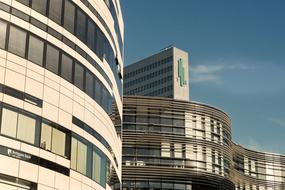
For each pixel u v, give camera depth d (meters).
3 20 34.12
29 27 36.00
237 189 100.50
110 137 47.75
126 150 83.50
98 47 45.31
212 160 87.94
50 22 38.19
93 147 42.12
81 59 41.56
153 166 83.44
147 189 82.31
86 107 41.56
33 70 35.62
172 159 84.69
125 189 81.62
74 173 38.56
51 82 37.22
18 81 34.22
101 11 46.88
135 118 85.44
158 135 85.25
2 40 33.75
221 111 92.69
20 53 34.84
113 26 51.22
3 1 34.50
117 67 53.62
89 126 41.78
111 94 48.94
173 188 83.38
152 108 86.50
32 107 34.97
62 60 38.88
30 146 34.19
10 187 32.19
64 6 40.09
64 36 39.56
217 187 87.50
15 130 33.28
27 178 33.53
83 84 41.47
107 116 46.81
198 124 88.31
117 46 53.78
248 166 105.62
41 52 36.72
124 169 82.50
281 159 111.00
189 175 84.69
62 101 38.19
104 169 44.72
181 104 88.12
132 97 86.44
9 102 33.19
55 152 36.62
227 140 93.25
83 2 43.06
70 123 38.78
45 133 35.84
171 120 86.75
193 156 86.06
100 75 45.22
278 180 108.75
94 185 41.72
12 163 32.59
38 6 37.19
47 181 35.31
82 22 42.47
